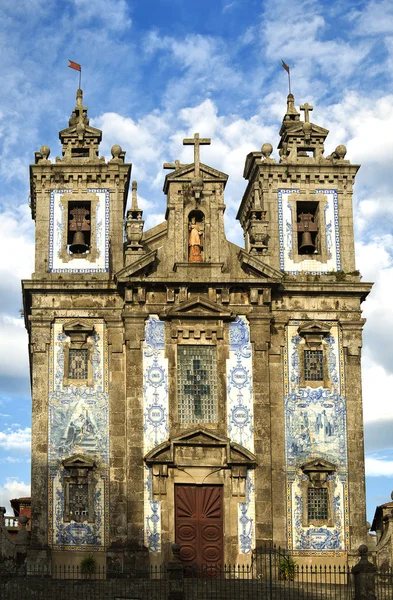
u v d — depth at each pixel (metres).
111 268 51.66
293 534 48.97
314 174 53.69
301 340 51.28
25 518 48.34
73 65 55.81
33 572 47.38
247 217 57.34
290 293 51.69
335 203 53.50
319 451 50.03
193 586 42.47
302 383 50.75
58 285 50.75
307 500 49.41
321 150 54.25
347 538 49.12
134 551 47.72
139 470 48.66
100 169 52.91
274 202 53.28
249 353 50.53
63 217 52.50
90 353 50.34
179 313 50.34
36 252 51.91
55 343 50.41
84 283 50.75
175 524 48.47
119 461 49.06
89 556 47.91
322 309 51.62
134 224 51.62
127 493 48.44
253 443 49.47
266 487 48.94
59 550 47.91
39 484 48.56
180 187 52.19
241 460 48.94
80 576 47.56
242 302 51.09
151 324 50.44
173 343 50.28
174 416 49.38
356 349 51.22
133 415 49.25
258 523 48.56
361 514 49.41
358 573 42.06
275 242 52.78
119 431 49.41
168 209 52.03
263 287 50.94
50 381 49.94
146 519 48.28
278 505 49.22
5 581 43.09
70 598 42.31
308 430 50.22
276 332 51.22
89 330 50.34
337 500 49.53
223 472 49.06
